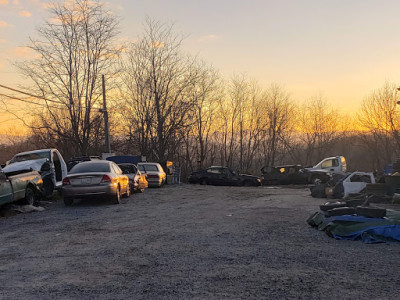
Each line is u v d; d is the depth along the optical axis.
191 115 39.72
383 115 47.59
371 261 5.84
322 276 5.09
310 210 12.29
